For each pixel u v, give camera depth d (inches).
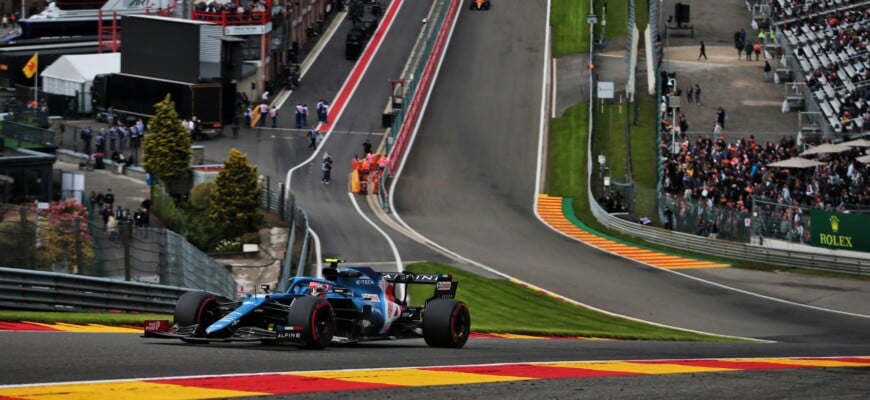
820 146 7500.0
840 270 6491.1
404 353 1915.6
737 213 6998.0
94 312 3149.6
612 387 1492.4
